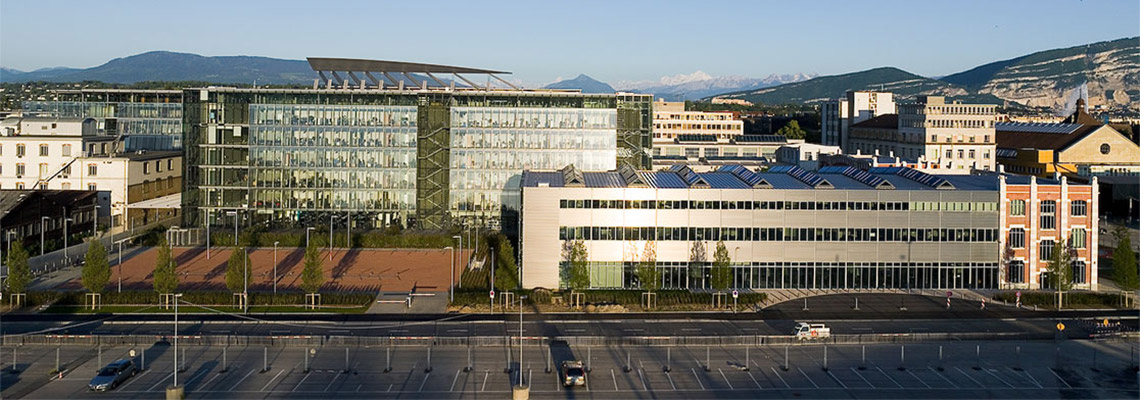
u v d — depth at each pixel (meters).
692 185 144.88
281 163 198.62
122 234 189.50
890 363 101.19
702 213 142.75
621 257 142.75
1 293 125.56
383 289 141.25
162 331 113.06
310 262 127.62
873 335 111.38
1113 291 142.38
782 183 149.62
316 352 104.12
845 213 143.50
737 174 165.75
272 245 184.12
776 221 143.25
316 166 198.88
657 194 142.25
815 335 111.25
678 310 127.94
